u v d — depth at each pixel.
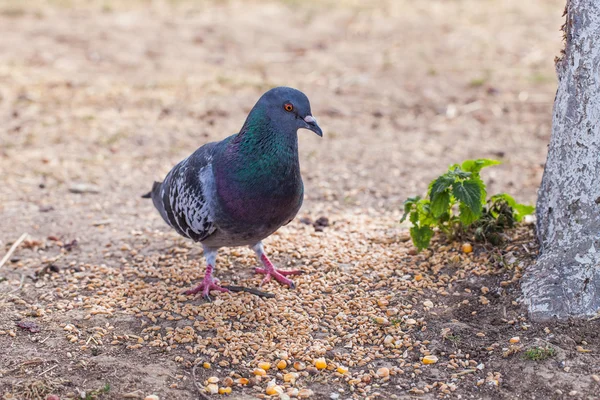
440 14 22.02
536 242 8.54
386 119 15.02
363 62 18.20
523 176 12.30
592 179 7.32
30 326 7.72
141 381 6.80
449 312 7.88
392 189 11.84
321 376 6.99
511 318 7.56
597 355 6.87
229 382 6.84
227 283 8.65
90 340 7.52
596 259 7.35
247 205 7.58
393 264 8.90
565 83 7.54
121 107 15.23
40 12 21.52
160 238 9.99
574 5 7.30
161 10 22.31
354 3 23.16
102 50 18.58
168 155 13.20
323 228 10.22
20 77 16.52
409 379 6.93
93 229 10.38
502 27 20.67
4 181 11.96
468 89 16.44
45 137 13.68
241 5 22.97
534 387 6.59
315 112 15.28
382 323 7.77
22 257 9.53
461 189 8.13
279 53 18.81
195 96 15.91
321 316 7.98
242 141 7.51
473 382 6.79
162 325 7.79
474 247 8.82
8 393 6.61
